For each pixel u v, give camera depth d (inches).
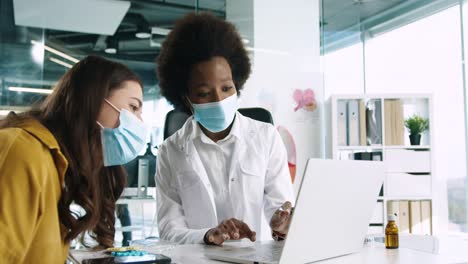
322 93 163.5
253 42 157.9
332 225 41.8
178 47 69.2
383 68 189.3
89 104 42.6
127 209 143.1
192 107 69.5
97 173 44.9
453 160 167.0
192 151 69.4
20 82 154.3
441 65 174.6
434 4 178.2
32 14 157.3
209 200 67.3
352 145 152.2
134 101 47.9
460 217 164.7
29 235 35.4
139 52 169.3
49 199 38.8
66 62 160.2
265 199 71.3
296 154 157.1
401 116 153.3
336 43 179.2
